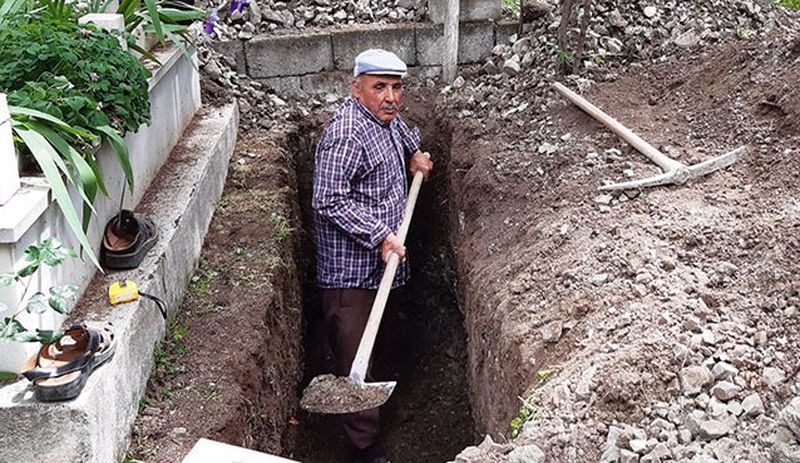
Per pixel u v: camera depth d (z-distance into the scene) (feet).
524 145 12.71
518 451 6.72
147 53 10.84
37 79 8.59
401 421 13.19
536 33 15.06
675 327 7.75
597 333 8.16
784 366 7.30
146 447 7.79
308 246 15.06
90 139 8.22
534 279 9.68
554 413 7.20
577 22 14.74
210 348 9.27
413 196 12.49
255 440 9.10
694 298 8.23
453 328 14.28
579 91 13.29
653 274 8.66
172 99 12.01
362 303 12.48
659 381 7.23
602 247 9.43
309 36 15.17
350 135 11.71
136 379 8.10
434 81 15.61
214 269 10.80
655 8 14.79
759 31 13.99
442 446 12.54
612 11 14.73
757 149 10.83
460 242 12.59
